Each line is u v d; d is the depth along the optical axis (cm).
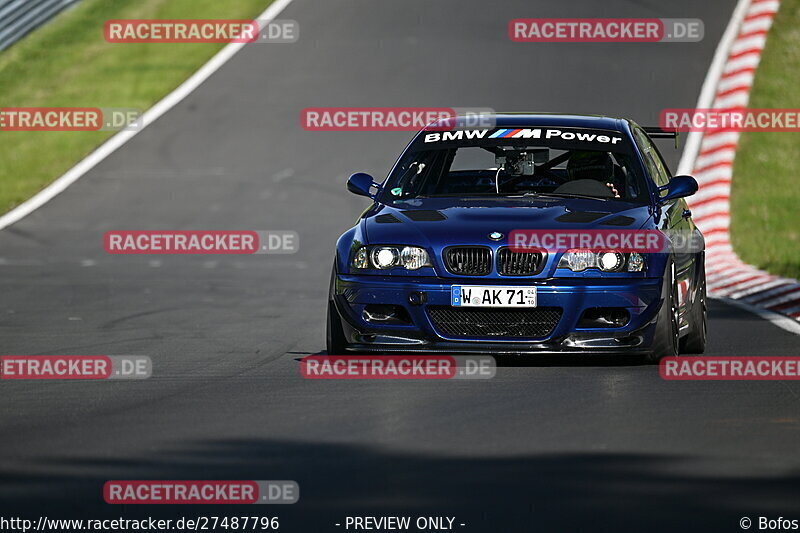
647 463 1977
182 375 2948
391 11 11175
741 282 5147
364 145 8212
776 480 1859
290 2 11612
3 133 9144
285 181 7631
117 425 2344
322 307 4441
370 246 2956
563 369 2923
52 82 10194
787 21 10306
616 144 3306
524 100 8762
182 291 4947
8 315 4241
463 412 2422
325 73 9638
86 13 11800
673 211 3278
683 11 10794
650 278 2889
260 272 5553
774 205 7300
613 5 11000
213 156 8212
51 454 2092
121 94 9700
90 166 8175
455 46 10081
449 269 2892
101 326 3934
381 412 2431
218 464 2005
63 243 6494
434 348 2875
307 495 1805
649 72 9381
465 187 3241
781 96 8944
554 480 1870
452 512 1705
